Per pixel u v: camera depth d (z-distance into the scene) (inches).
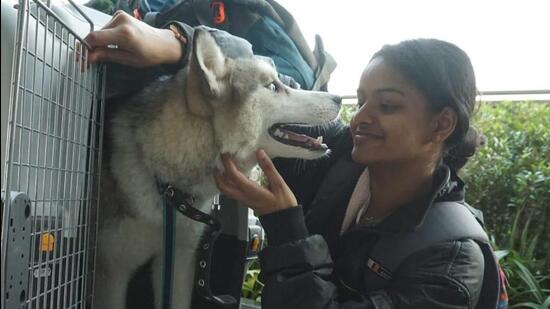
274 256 53.7
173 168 65.6
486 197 135.4
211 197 71.8
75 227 53.8
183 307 76.5
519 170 133.6
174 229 67.5
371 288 56.0
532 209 124.9
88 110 55.6
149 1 98.1
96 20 65.2
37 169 43.9
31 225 41.4
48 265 47.3
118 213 67.1
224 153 67.5
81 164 55.1
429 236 53.7
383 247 56.2
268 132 73.9
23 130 41.4
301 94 76.9
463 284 50.6
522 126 148.3
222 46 70.4
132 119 67.6
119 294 73.1
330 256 58.7
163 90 68.4
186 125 65.6
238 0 91.1
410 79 54.8
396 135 55.6
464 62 57.4
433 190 57.1
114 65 66.7
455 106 55.5
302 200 75.9
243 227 76.1
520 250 122.7
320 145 74.7
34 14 44.3
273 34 94.9
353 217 63.9
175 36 63.6
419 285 51.3
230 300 74.5
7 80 42.6
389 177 60.1
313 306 51.0
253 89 70.5
